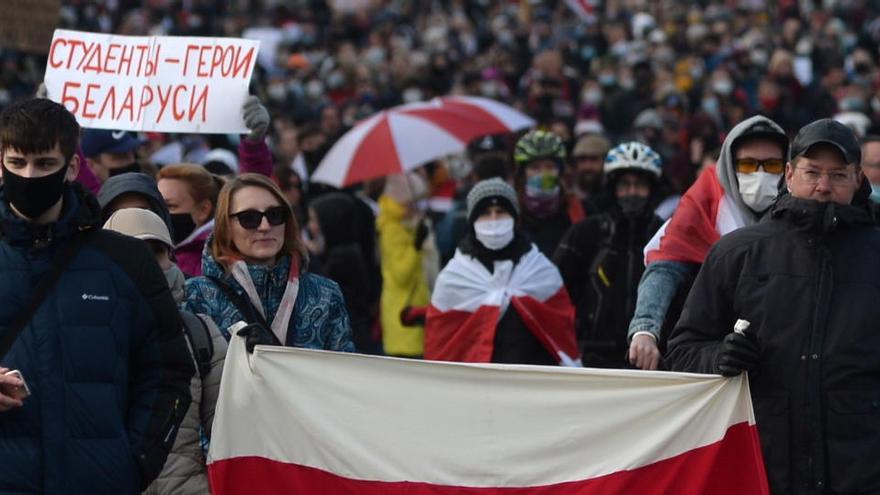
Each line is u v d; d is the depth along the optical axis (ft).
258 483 55.01
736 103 184.03
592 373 55.16
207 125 68.54
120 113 69.26
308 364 55.72
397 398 55.93
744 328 51.47
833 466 50.70
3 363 47.42
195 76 68.90
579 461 55.16
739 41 250.37
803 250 51.93
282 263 60.23
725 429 52.95
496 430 55.67
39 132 47.44
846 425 50.67
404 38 263.49
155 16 280.72
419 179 107.86
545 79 163.53
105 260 48.78
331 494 55.52
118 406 48.26
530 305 76.79
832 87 192.95
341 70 205.26
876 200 81.97
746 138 61.05
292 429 55.36
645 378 54.54
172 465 54.75
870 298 51.21
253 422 55.16
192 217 70.59
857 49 226.79
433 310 77.97
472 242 77.97
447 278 77.66
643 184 79.82
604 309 79.00
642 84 176.86
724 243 53.31
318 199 99.76
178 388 49.55
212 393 55.67
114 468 47.75
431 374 56.08
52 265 48.37
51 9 90.74
